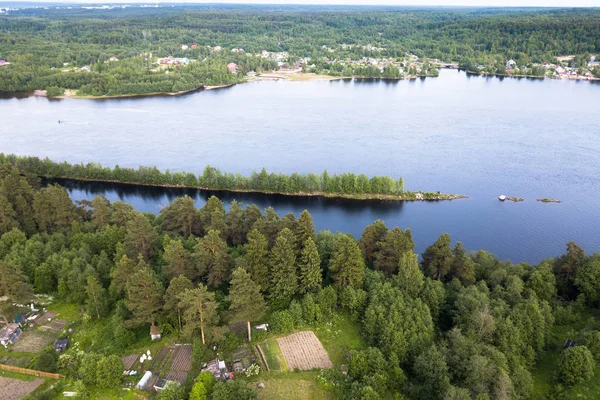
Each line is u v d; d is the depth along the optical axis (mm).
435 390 76812
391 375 79688
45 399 74812
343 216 194750
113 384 78438
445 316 100812
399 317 89125
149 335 93562
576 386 79938
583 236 178750
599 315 103250
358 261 103188
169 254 102250
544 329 93000
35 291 111000
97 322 98688
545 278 109000
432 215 196250
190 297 83875
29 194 156875
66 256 118312
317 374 81750
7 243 124625
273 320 94000
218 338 86000
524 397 78562
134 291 91062
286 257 101688
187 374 81750
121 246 122875
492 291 107062
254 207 136875
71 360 84750
